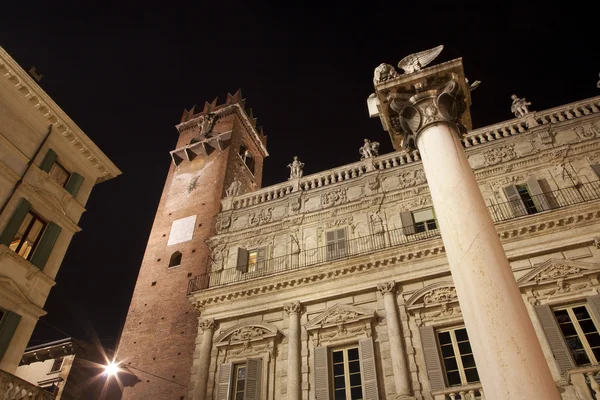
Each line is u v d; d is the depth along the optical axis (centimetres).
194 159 4103
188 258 3198
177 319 2888
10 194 2131
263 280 2500
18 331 2019
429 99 1177
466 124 1239
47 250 2233
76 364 3120
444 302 2123
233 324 2503
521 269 2100
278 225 2836
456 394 1842
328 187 2894
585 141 2386
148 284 3177
